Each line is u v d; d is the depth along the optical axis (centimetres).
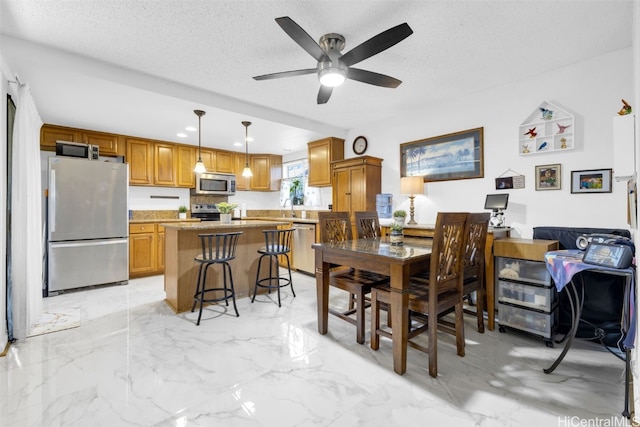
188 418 149
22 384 176
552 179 278
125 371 190
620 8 192
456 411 155
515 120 301
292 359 206
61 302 322
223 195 571
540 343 231
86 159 372
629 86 240
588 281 239
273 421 148
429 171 370
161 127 407
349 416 151
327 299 248
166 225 321
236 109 345
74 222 359
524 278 240
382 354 215
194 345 226
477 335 246
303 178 575
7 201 235
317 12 195
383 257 197
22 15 193
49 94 289
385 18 201
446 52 246
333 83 217
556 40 229
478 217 221
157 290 369
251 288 356
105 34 216
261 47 235
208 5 187
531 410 157
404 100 352
